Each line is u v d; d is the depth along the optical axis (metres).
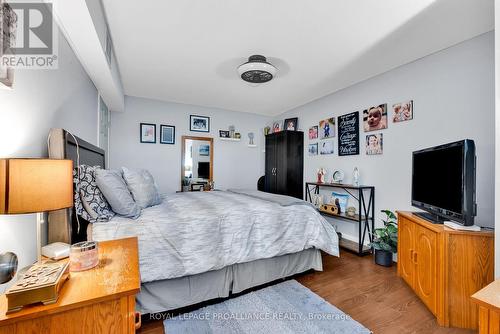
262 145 5.52
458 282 1.59
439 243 1.62
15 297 0.72
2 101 1.04
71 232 1.42
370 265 2.65
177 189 4.59
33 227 1.24
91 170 1.71
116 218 1.69
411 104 2.72
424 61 2.60
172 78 3.35
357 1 1.76
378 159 3.11
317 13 1.90
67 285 0.87
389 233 2.64
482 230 1.59
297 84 3.51
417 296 1.99
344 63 2.80
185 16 1.96
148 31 2.18
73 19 1.53
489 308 0.87
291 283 2.21
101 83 2.71
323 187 3.99
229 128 5.10
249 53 2.59
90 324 0.81
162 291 1.71
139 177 2.08
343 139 3.65
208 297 1.86
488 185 2.06
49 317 0.76
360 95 3.38
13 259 0.94
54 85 1.56
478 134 2.14
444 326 1.61
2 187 0.85
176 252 1.70
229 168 5.13
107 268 1.02
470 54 2.21
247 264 2.05
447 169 1.76
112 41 2.36
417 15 1.91
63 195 1.02
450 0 1.73
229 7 1.84
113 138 4.10
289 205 2.36
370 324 1.64
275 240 2.14
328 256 2.92
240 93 3.99
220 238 1.89
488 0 1.72
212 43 2.39
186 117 4.68
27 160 0.90
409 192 2.74
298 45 2.41
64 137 1.38
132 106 4.22
